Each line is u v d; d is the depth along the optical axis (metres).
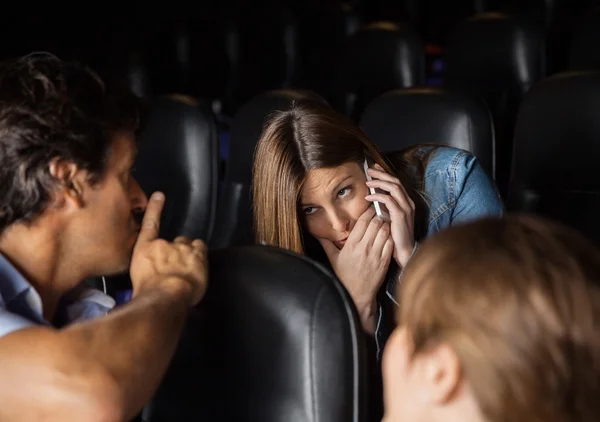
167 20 5.32
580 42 3.91
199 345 1.07
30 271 0.97
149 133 2.57
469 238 0.59
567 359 0.53
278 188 1.41
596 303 0.54
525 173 2.28
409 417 0.60
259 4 6.05
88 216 0.97
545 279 0.55
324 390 0.98
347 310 0.99
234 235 2.49
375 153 1.46
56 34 4.83
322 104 1.45
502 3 6.22
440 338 0.57
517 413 0.54
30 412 0.85
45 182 0.93
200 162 2.53
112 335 0.87
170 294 0.94
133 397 0.85
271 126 1.42
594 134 2.16
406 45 3.93
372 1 6.55
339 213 1.43
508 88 3.68
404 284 0.61
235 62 5.24
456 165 1.62
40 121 0.91
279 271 1.02
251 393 1.03
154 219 1.05
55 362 0.84
